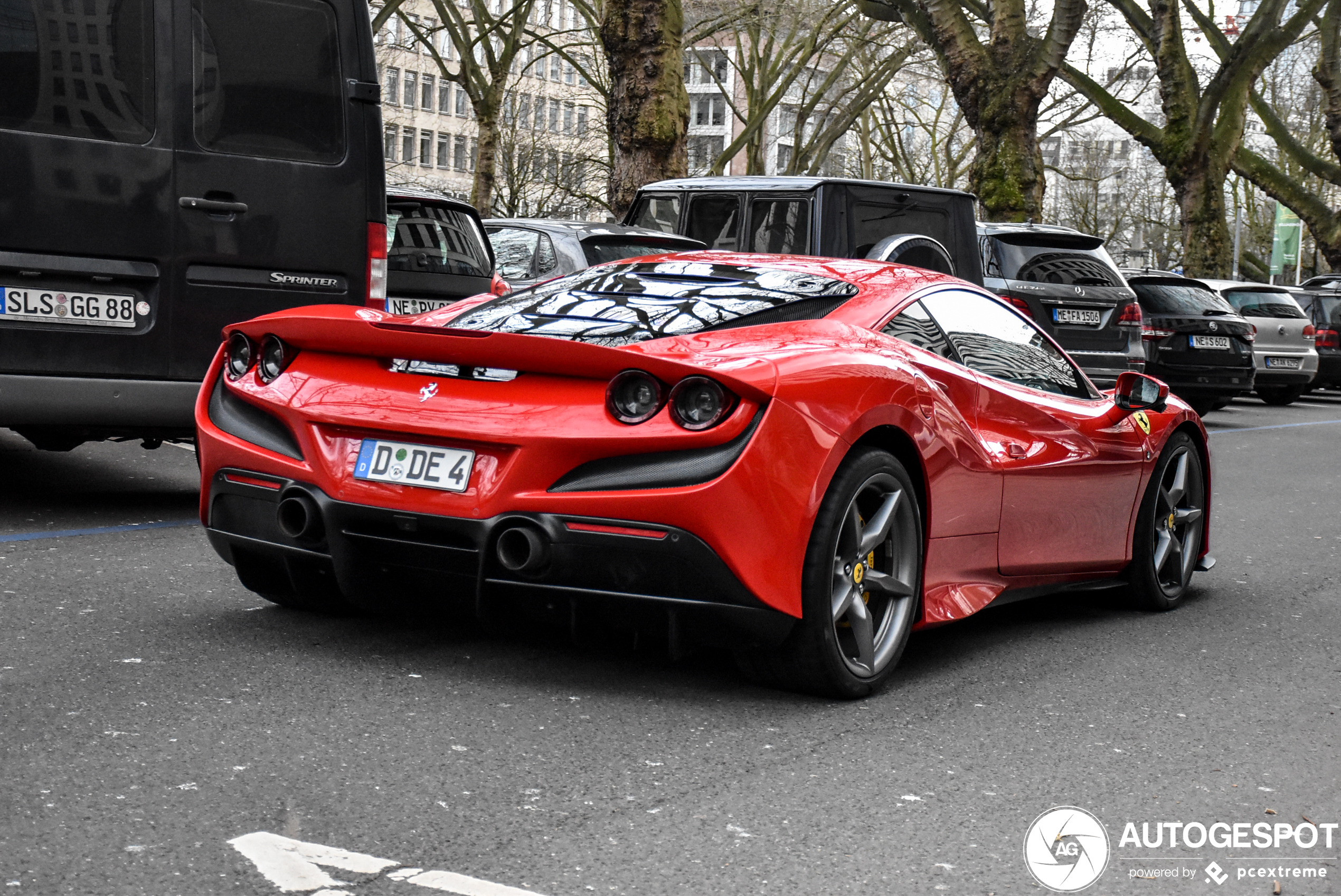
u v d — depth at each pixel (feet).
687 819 9.96
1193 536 19.52
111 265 19.85
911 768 11.43
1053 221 215.51
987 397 15.42
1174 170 107.55
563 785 10.53
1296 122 165.27
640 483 11.86
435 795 10.16
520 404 12.34
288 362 13.82
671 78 59.00
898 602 13.78
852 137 175.63
